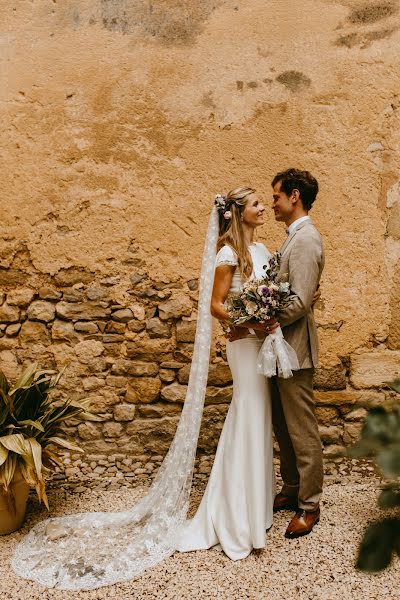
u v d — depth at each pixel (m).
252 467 2.89
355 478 3.74
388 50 3.83
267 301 2.69
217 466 3.06
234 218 2.98
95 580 2.67
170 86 3.87
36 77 3.86
